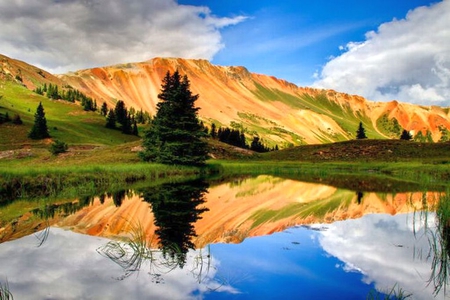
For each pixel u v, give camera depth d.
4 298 7.66
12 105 165.88
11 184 25.03
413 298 8.05
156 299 7.82
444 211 15.43
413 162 63.28
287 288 8.60
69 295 8.01
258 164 64.06
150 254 11.21
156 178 40.62
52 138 113.81
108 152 63.72
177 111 54.50
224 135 138.12
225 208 21.42
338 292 8.38
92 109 193.38
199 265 10.15
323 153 81.19
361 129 144.88
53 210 19.47
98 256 11.00
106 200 23.64
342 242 12.84
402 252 11.61
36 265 10.11
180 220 17.41
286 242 12.77
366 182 39.56
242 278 9.19
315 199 25.58
